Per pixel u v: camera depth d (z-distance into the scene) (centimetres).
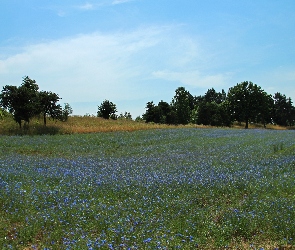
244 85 9088
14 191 1135
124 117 7412
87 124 5294
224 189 1289
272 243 806
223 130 5459
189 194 1209
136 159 2294
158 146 3141
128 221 895
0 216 933
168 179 1448
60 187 1271
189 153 2581
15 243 758
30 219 887
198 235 830
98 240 756
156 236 791
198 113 8662
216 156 2347
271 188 1299
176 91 8181
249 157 2244
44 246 746
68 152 2750
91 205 1047
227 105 9306
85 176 1512
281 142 3291
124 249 713
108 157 2448
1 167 1741
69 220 909
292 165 1847
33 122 4878
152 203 1089
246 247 789
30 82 5219
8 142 3166
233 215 944
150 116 7012
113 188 1272
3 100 4203
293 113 11338
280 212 981
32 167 1781
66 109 5725
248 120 9644
